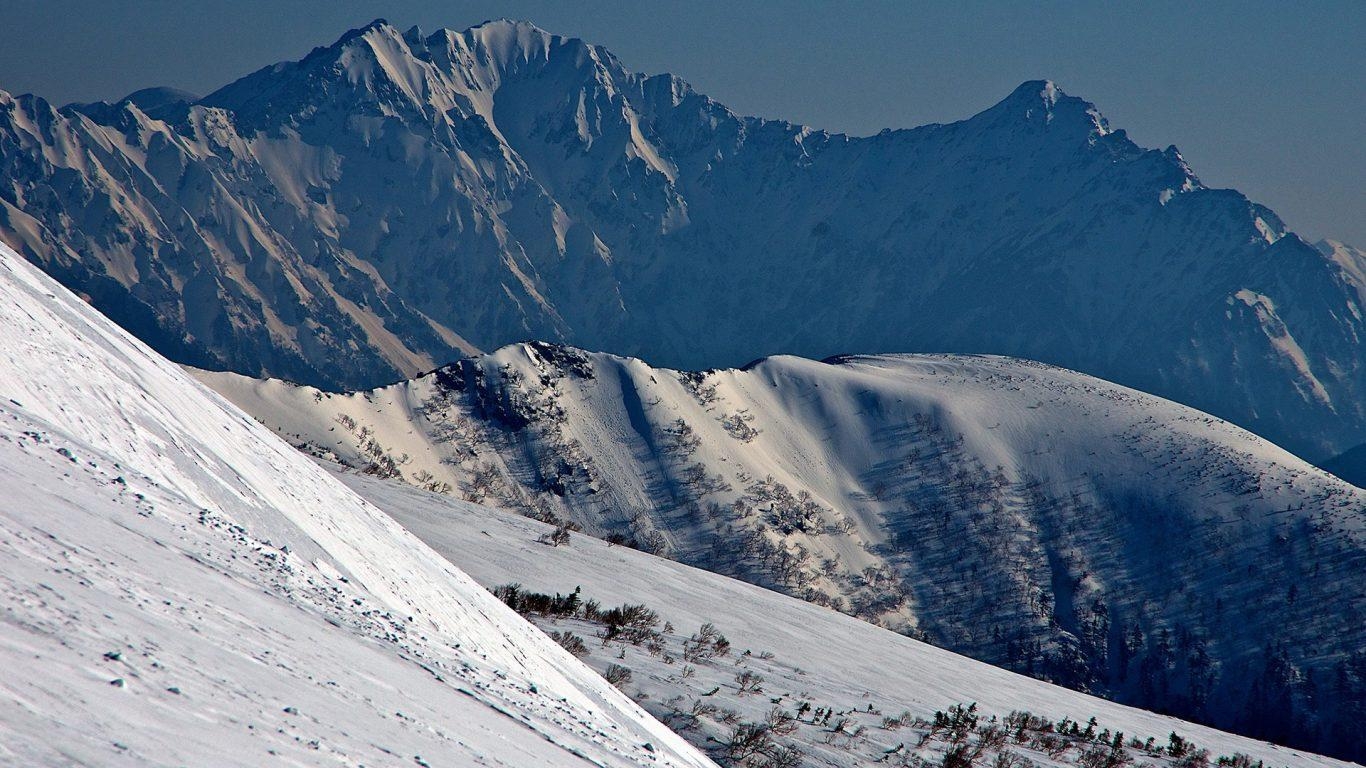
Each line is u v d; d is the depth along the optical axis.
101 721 6.73
